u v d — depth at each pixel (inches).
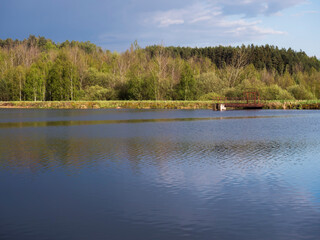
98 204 385.1
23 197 411.8
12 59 5142.7
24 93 3971.5
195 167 572.7
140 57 5221.5
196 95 3535.9
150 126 1359.5
